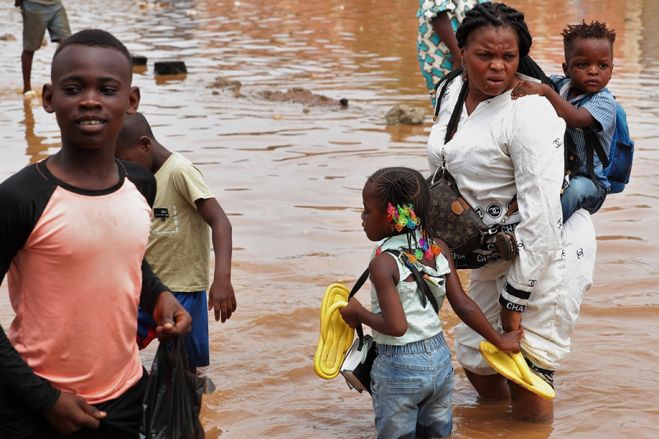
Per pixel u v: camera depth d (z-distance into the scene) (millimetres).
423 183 5641
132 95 4645
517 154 5770
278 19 28609
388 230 5633
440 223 5910
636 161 12844
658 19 28109
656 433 5977
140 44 23406
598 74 6254
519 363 5863
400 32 25500
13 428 4324
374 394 5707
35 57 21469
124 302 4457
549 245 5750
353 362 5781
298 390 6676
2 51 22344
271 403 6457
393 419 5602
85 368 4422
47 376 4395
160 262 6348
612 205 11016
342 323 5844
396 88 17859
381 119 15328
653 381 6758
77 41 4324
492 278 6270
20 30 26062
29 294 4340
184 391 4711
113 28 26422
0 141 13656
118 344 4488
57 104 4301
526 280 5785
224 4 32781
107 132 4340
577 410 6324
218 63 20750
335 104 16453
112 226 4359
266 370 6949
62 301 4324
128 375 4609
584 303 8172
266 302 8133
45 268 4285
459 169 5992
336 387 6758
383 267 5508
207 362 6645
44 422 4355
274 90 17609
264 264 9008
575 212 6230
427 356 5586
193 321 6480
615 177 6469
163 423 4586
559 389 6641
